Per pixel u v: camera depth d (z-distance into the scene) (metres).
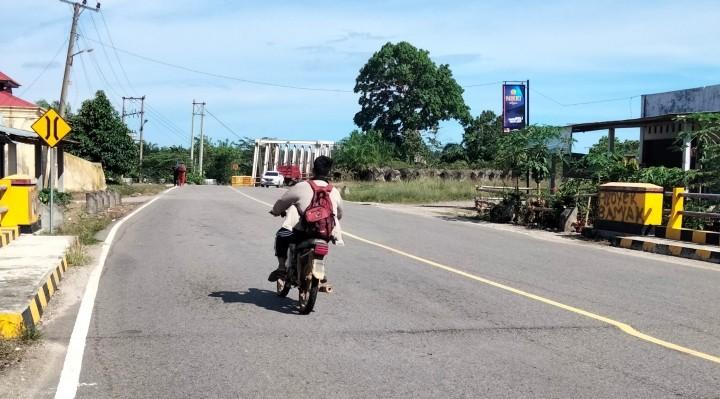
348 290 8.95
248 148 99.06
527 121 30.38
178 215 20.88
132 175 61.75
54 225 16.12
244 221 18.78
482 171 54.44
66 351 6.05
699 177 17.59
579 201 18.62
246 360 5.80
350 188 42.62
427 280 9.77
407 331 6.82
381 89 69.62
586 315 7.60
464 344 6.36
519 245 14.59
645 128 25.97
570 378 5.37
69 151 47.66
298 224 7.45
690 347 6.32
